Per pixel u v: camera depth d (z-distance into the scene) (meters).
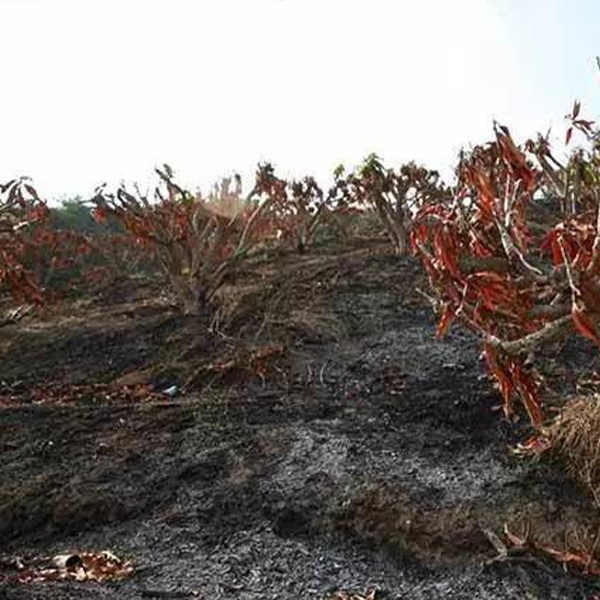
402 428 5.82
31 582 4.00
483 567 4.22
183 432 6.06
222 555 4.48
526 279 2.67
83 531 4.90
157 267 15.73
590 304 2.44
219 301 10.19
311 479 5.12
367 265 11.58
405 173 12.34
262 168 12.48
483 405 6.02
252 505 4.93
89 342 9.57
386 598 4.03
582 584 4.05
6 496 5.25
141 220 9.84
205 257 10.30
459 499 4.76
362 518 4.67
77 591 3.91
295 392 6.88
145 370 8.22
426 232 2.93
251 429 5.98
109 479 5.41
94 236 16.44
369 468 5.20
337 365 7.54
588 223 2.95
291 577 4.23
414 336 8.20
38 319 11.61
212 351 8.37
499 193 3.03
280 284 10.64
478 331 2.77
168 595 4.00
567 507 4.63
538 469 5.01
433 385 6.71
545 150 3.98
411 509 4.68
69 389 7.91
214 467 5.43
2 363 9.22
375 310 9.20
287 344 8.13
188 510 4.96
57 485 5.35
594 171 3.37
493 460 5.21
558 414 5.57
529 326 2.77
